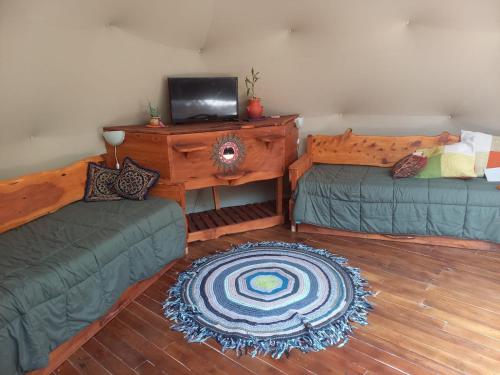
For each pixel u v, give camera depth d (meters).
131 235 2.33
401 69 3.01
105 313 2.12
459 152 3.05
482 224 2.78
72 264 1.93
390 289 2.40
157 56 2.80
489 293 2.33
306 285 2.46
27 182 2.50
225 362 1.87
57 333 1.82
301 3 2.55
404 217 2.95
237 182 3.17
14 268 1.87
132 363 1.89
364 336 2.00
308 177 3.28
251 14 2.63
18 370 1.67
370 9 2.54
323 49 2.94
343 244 3.06
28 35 2.02
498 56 2.72
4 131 2.42
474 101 3.14
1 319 1.58
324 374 1.76
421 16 2.55
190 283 2.56
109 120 3.04
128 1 2.27
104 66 2.57
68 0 2.01
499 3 2.33
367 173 3.36
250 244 3.11
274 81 3.28
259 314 2.21
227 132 3.03
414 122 3.51
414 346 1.91
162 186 2.93
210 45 2.91
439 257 2.79
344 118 3.68
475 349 1.88
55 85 2.41
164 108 3.25
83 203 2.80
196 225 3.37
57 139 2.82
